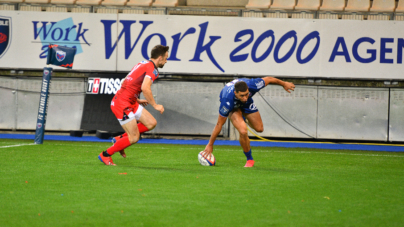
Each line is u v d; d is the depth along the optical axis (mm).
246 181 16422
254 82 19734
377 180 17250
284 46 36219
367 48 35750
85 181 15789
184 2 47125
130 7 38812
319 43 35969
